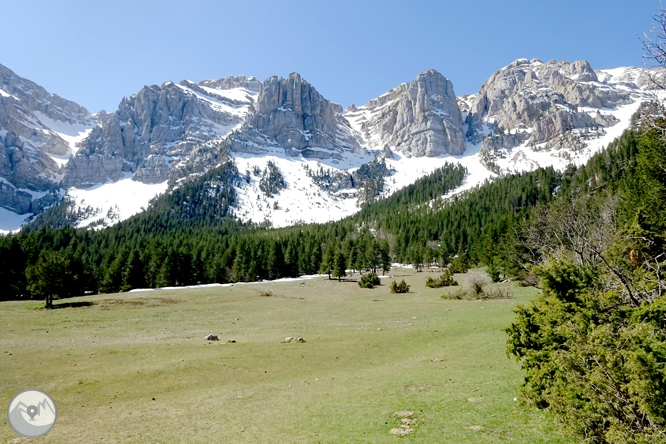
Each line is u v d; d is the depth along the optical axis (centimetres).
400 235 13238
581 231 2356
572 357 834
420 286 6512
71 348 2205
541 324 1065
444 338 2211
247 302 5178
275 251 9831
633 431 702
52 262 4703
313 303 4975
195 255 9019
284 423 1067
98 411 1198
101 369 1714
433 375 1460
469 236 11056
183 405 1245
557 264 1108
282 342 2336
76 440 984
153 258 8194
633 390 696
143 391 1402
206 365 1772
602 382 755
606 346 802
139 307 4662
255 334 2706
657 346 725
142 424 1090
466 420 998
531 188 12488
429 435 926
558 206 3384
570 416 816
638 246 1481
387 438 926
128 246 11012
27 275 4619
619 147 10206
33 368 1738
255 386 1448
